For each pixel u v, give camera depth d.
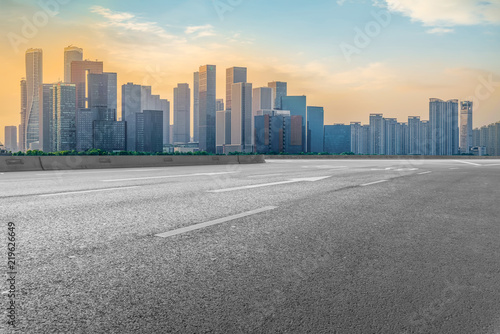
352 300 2.68
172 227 4.85
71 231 4.58
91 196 7.60
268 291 2.81
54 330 2.20
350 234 4.62
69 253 3.66
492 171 17.06
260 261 3.51
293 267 3.36
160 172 15.07
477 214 6.12
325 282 3.01
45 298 2.63
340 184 10.39
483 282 3.07
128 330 2.21
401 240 4.38
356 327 2.30
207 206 6.49
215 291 2.80
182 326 2.27
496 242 4.34
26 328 2.21
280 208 6.36
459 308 2.59
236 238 4.34
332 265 3.43
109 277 3.04
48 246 3.90
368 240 4.35
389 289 2.89
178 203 6.78
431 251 3.94
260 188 9.22
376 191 8.93
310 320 2.38
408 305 2.62
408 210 6.42
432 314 2.49
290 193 8.30
